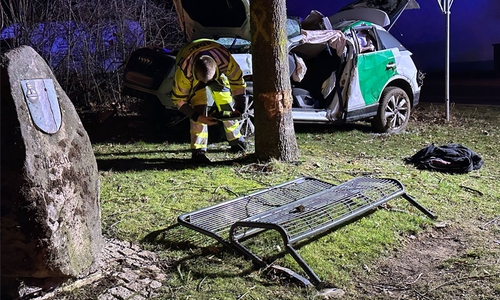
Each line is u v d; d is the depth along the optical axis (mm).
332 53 8234
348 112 7996
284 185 4984
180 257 3662
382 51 8430
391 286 3379
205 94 6016
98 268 3379
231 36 7645
